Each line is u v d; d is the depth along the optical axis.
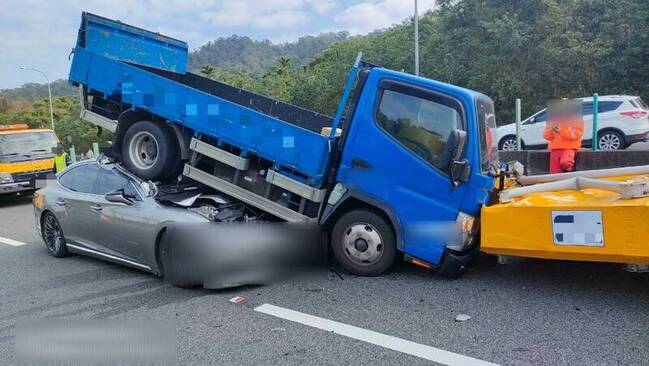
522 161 9.72
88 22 7.24
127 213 6.31
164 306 5.35
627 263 4.64
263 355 4.14
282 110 8.14
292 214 6.22
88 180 7.07
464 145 5.38
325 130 6.58
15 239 9.18
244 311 5.12
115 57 7.64
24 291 6.05
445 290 5.48
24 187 13.88
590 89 25.58
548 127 8.80
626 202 4.65
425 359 3.97
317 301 5.31
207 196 6.64
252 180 6.48
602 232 4.64
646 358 3.86
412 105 5.61
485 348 4.12
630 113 14.59
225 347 4.33
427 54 33.44
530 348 4.09
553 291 5.36
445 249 5.53
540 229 4.95
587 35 25.53
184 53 8.73
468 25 29.89
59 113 72.94
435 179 5.48
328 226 6.19
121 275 6.49
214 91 8.65
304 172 5.97
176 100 6.53
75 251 7.20
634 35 24.50
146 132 6.78
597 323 4.52
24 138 14.28
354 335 4.45
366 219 5.89
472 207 5.38
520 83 25.78
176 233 5.81
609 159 8.84
